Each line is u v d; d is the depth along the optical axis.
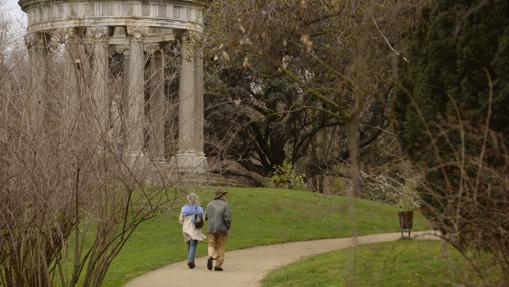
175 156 17.69
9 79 16.14
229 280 21.53
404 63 13.70
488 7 12.33
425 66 13.12
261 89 50.03
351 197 10.59
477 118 12.13
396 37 15.59
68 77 17.20
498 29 12.30
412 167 12.51
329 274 19.77
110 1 41.47
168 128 22.00
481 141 11.27
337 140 52.09
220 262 23.56
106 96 16.75
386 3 18.33
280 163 56.41
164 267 24.78
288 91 50.03
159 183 17.23
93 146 15.80
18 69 17.03
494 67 12.20
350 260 12.02
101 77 17.44
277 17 17.30
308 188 53.84
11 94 15.84
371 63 15.40
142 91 19.25
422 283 13.91
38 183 15.29
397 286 14.14
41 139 15.45
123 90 17.94
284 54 16.89
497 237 9.82
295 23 17.77
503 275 9.63
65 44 19.00
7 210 15.33
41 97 16.28
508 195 9.54
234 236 31.41
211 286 20.56
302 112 52.06
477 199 9.87
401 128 13.54
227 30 19.64
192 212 24.38
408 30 15.24
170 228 32.44
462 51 12.51
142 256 27.30
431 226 11.16
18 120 15.45
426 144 12.42
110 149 15.85
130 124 16.95
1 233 15.86
